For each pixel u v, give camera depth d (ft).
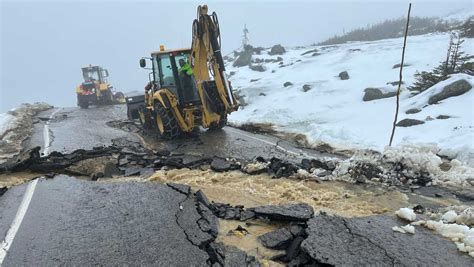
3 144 30.73
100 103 68.90
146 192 18.16
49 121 45.34
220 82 29.07
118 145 29.30
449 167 21.76
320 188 19.62
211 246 13.24
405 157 21.58
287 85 60.03
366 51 71.72
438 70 44.70
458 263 11.73
